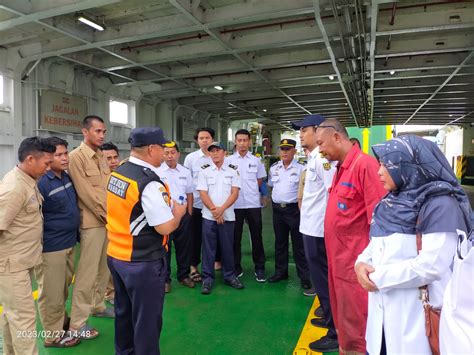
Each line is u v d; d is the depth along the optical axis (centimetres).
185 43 628
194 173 422
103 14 510
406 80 899
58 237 259
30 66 618
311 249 273
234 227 393
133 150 202
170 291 378
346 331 200
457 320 110
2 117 582
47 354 256
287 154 387
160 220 189
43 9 439
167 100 1012
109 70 700
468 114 1468
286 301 350
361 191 193
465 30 589
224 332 288
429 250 127
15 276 217
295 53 689
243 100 1111
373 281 142
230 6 483
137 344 198
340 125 209
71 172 273
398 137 143
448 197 129
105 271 314
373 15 452
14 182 214
